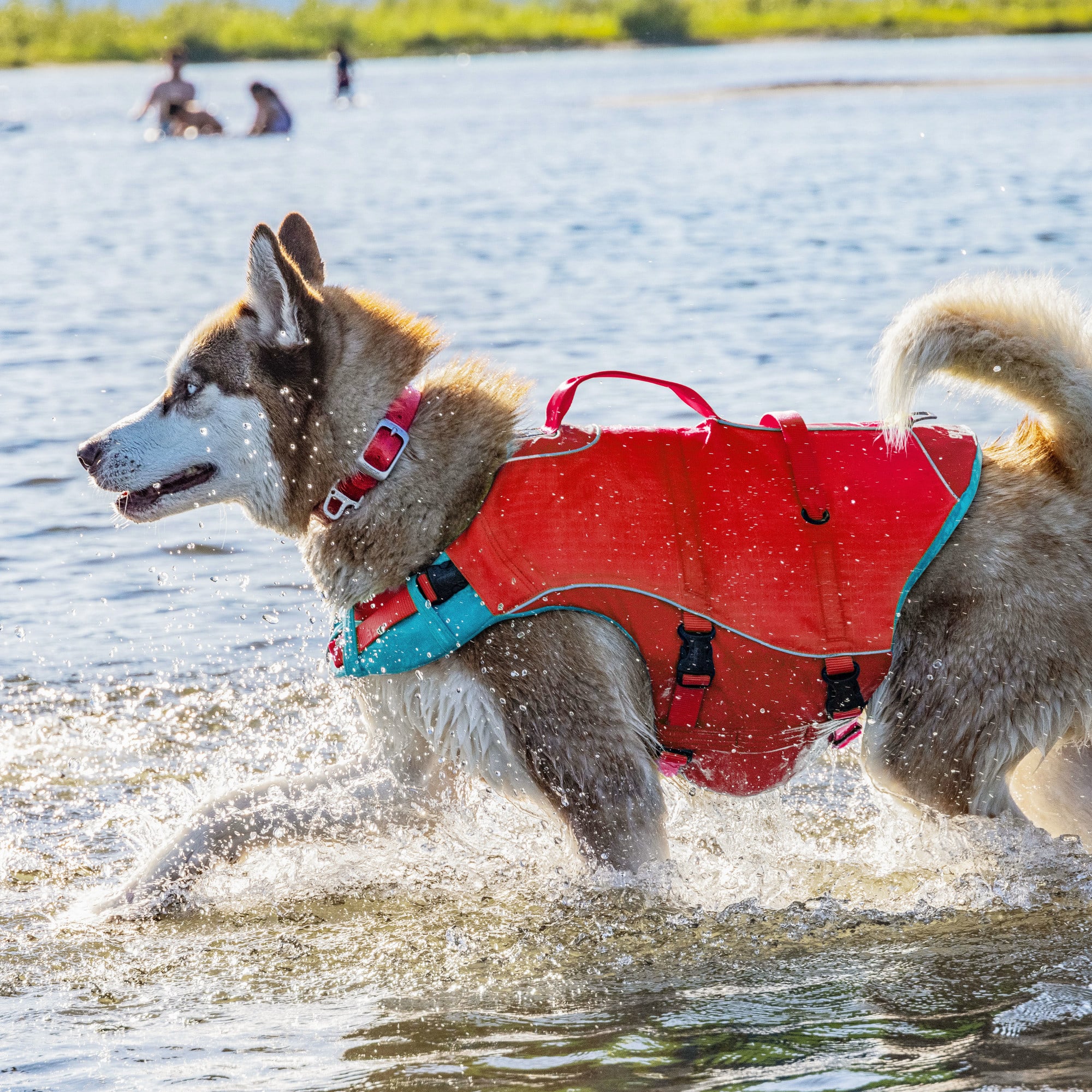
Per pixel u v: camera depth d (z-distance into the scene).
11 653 5.48
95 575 6.14
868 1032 2.94
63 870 4.09
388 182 18.38
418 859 4.07
